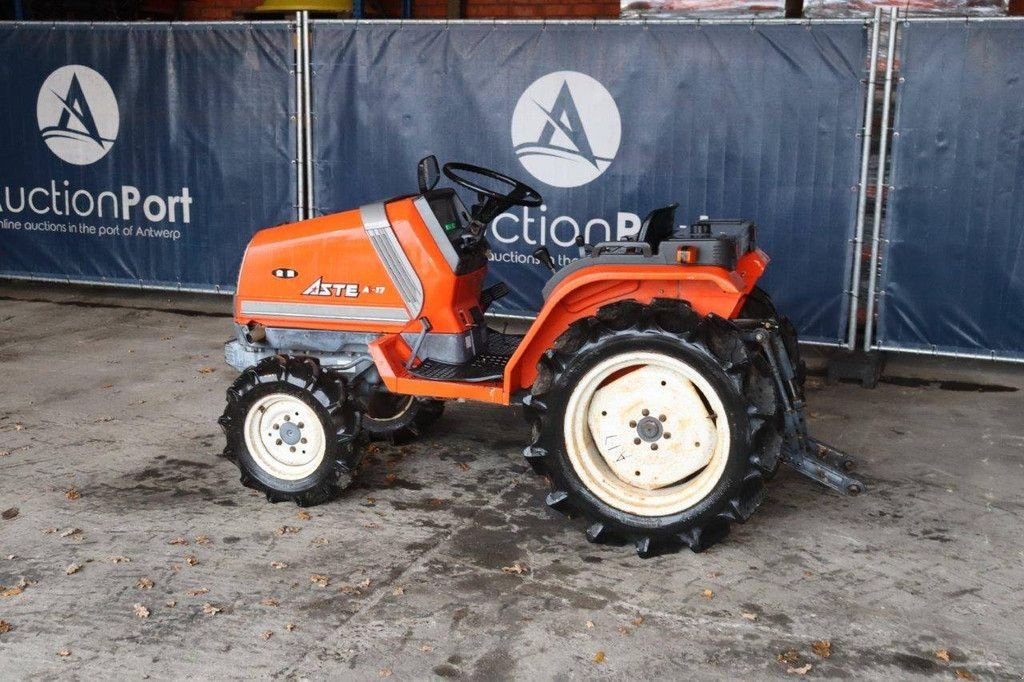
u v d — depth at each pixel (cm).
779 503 411
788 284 617
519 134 654
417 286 420
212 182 733
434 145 672
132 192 755
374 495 418
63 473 438
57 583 340
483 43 648
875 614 324
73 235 778
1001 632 314
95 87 745
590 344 360
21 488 421
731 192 620
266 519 393
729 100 609
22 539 372
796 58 592
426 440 484
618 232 648
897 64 578
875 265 595
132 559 358
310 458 403
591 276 369
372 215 426
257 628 314
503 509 405
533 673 291
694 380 354
